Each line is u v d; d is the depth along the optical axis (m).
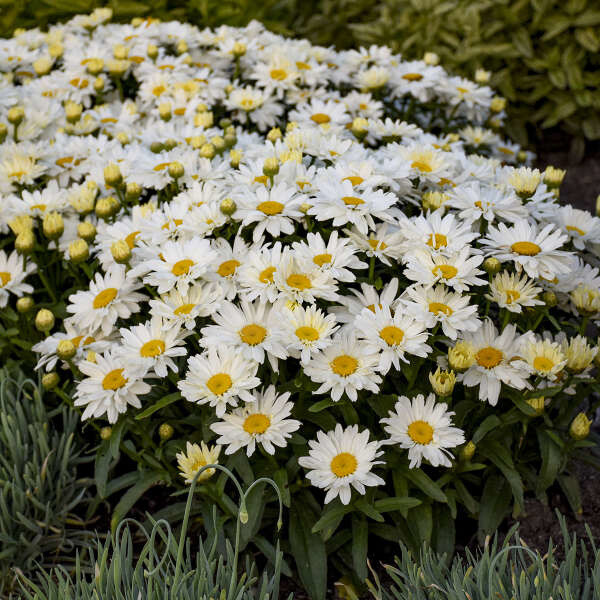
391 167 1.46
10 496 1.38
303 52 1.93
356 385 1.29
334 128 1.65
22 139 1.71
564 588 1.20
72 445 1.48
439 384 1.29
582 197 2.25
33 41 2.05
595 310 1.38
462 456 1.33
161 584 1.24
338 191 1.38
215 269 1.36
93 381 1.33
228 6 2.44
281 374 1.37
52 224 1.45
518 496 1.34
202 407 1.37
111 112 1.83
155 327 1.33
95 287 1.40
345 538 1.35
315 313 1.30
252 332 1.31
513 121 2.42
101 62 1.83
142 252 1.38
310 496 1.36
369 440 1.34
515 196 1.46
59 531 1.39
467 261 1.33
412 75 1.88
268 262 1.34
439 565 1.27
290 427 1.30
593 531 1.39
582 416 1.33
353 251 1.35
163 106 1.74
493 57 2.34
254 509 1.31
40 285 1.58
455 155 1.61
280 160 1.49
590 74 2.30
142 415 1.32
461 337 1.36
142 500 1.45
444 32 2.28
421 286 1.36
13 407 1.44
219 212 1.40
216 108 1.88
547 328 1.51
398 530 1.34
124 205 1.54
